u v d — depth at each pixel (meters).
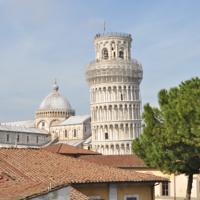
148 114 54.19
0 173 34.72
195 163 51.84
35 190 27.19
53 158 43.88
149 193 44.00
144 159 56.50
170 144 50.81
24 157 41.62
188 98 49.94
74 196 30.75
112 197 40.22
